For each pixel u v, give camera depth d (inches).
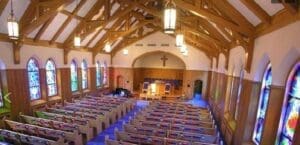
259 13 227.6
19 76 419.2
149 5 514.3
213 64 752.3
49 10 363.6
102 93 792.3
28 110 442.6
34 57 464.1
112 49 842.8
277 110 219.9
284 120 213.8
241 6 253.9
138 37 809.5
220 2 274.4
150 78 959.6
